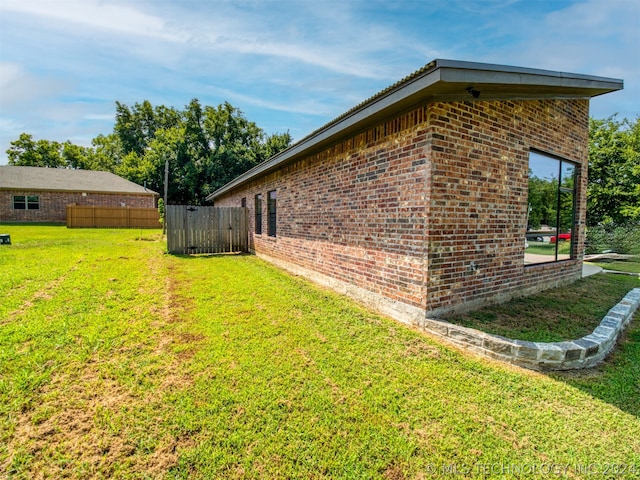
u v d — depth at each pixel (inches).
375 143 190.4
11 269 263.4
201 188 1184.2
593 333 142.0
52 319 161.2
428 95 150.6
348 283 218.5
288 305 196.9
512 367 126.9
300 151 259.0
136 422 91.4
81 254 362.3
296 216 298.0
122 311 178.2
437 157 154.1
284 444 85.2
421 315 158.7
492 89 163.3
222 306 193.3
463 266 169.6
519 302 195.3
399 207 172.6
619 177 542.6
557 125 226.8
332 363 126.6
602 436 90.8
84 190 948.6
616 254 469.7
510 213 193.0
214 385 109.7
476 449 85.4
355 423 93.6
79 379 111.2
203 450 82.5
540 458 83.0
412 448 84.9
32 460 78.2
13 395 100.7
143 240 543.8
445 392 109.4
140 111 1606.8
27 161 1491.1
